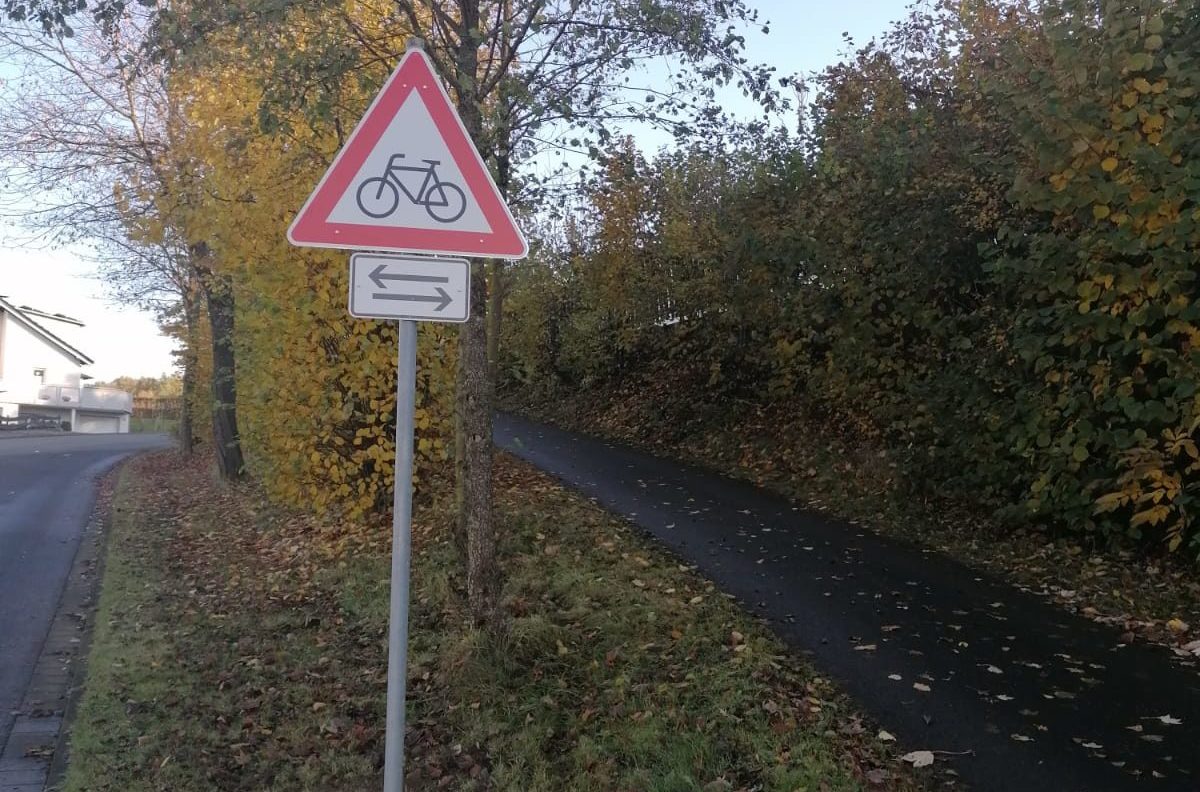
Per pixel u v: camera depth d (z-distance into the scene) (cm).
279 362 845
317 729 470
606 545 762
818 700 462
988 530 806
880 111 979
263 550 929
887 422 998
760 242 1109
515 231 306
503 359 2181
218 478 1538
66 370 5009
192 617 692
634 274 1568
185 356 2089
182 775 424
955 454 859
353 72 572
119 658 596
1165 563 671
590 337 1822
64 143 1352
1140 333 609
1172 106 591
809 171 1074
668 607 599
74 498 1473
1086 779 386
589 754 413
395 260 294
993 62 854
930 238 876
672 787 382
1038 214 760
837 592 654
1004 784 382
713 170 1275
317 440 858
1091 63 624
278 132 614
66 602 780
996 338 773
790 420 1262
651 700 460
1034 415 713
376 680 526
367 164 297
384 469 848
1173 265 588
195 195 1010
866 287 977
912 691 478
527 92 538
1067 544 740
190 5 566
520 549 741
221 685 539
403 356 293
